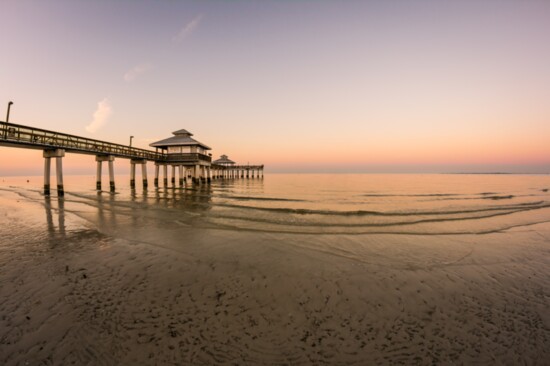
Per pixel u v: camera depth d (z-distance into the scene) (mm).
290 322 4145
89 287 5191
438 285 5664
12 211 13969
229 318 4207
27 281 5402
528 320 4402
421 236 9820
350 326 4086
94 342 3551
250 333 3836
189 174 50312
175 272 6008
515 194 29547
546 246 8789
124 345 3506
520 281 5988
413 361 3379
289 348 3541
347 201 21672
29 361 3178
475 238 9695
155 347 3484
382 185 46844
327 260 6988
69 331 3768
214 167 50344
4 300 4609
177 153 31672
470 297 5160
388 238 9438
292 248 7996
